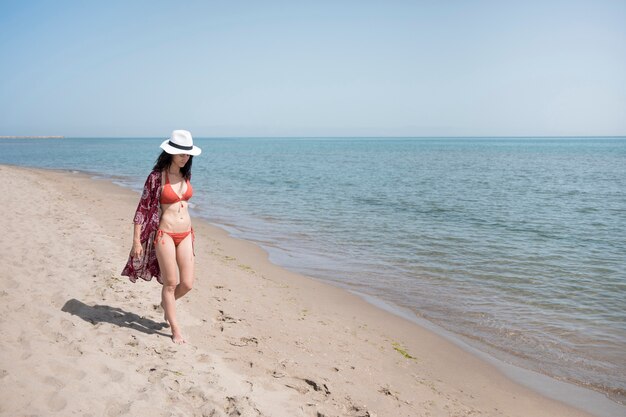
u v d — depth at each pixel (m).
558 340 6.51
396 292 8.40
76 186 23.33
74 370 3.71
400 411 4.38
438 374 5.43
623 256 10.91
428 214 17.11
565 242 12.48
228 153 85.44
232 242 12.11
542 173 37.66
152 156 66.81
